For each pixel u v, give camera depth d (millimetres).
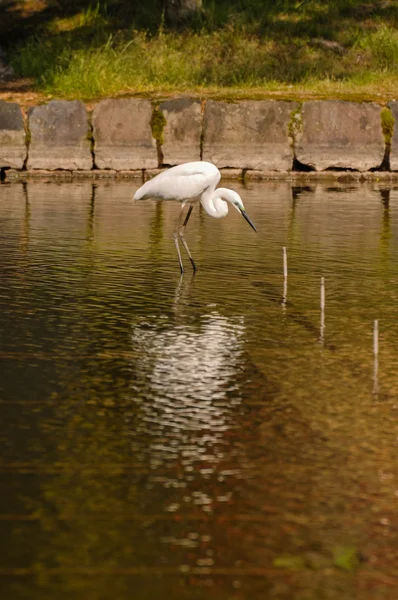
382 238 18812
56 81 31438
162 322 12477
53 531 7062
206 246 17875
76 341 11570
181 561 6723
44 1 38531
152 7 37125
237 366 10695
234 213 22000
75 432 8805
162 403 9539
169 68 32094
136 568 6633
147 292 14109
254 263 16328
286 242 18344
